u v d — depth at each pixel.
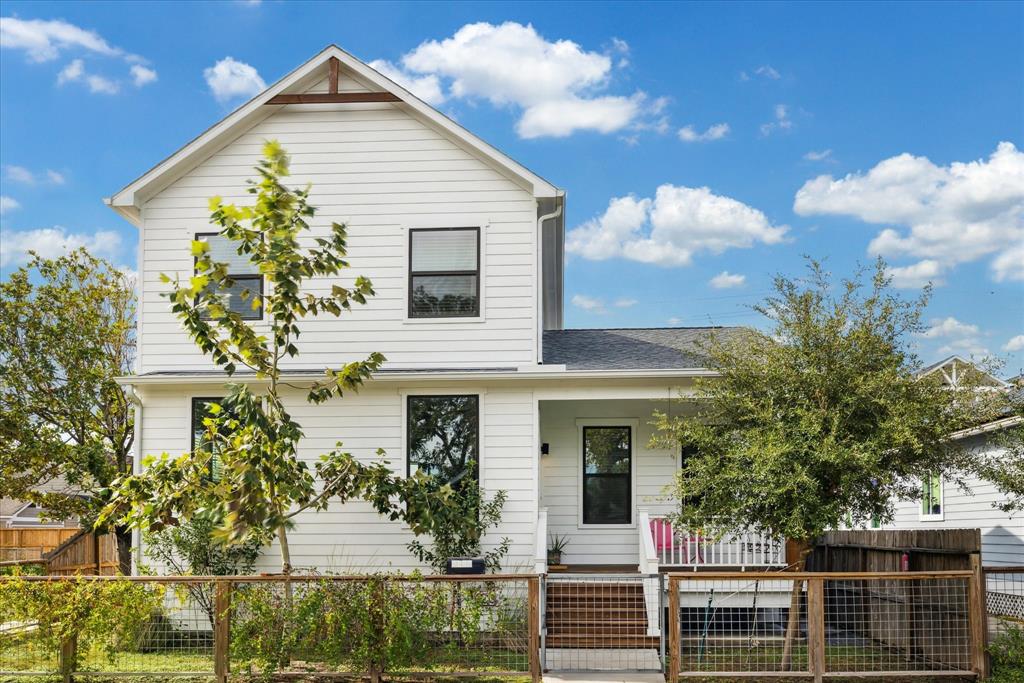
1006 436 12.88
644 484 18.02
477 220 16.88
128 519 12.47
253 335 12.35
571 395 16.20
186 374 16.45
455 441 16.27
